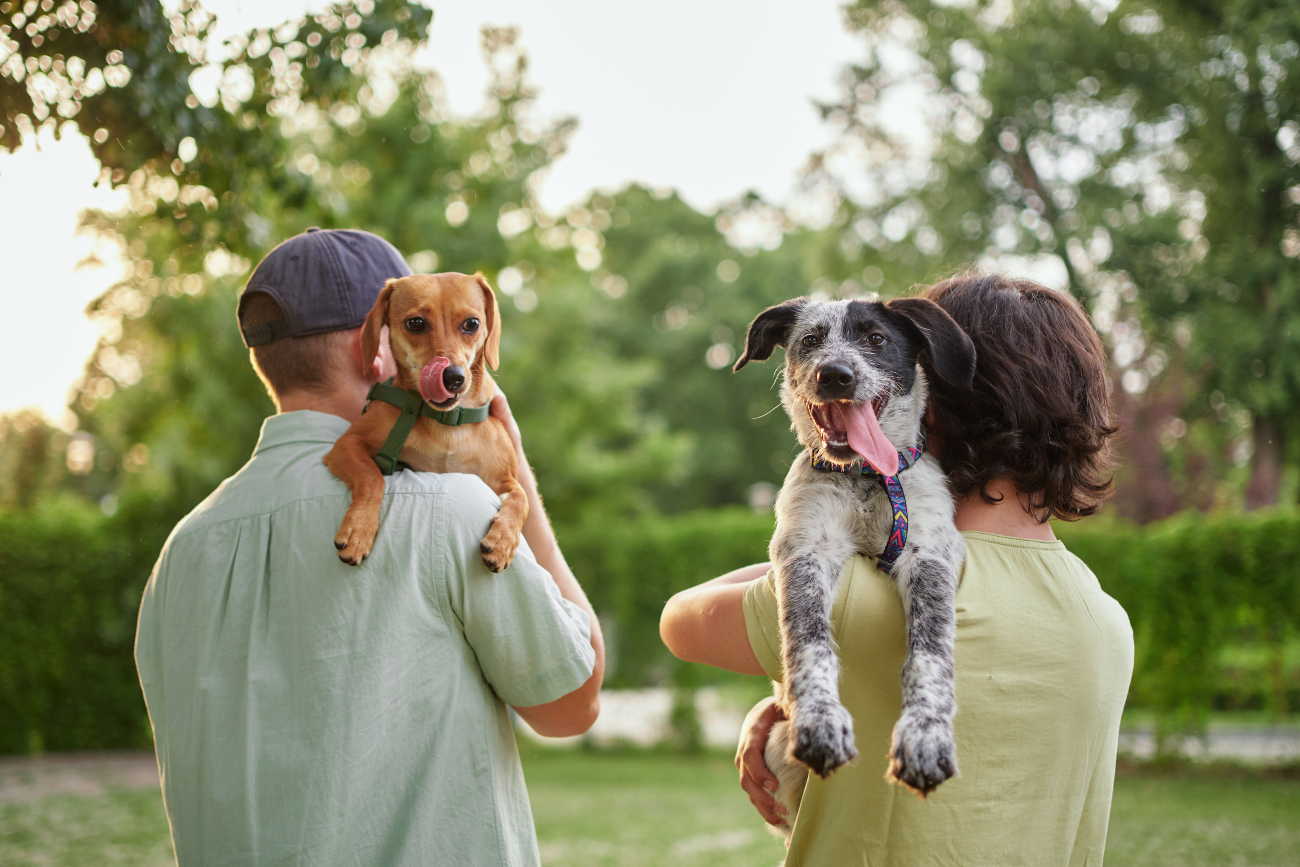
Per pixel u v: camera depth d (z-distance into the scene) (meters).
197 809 1.55
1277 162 16.16
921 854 1.50
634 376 16.80
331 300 1.91
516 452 2.09
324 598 1.59
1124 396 17.48
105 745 11.54
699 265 36.28
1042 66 19.33
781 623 1.68
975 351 1.73
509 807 1.65
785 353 2.26
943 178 21.27
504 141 14.95
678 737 12.03
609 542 12.88
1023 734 1.51
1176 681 9.37
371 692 1.55
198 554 1.66
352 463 1.71
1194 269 17.09
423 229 13.20
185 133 4.42
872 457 1.76
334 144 12.84
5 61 4.07
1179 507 17.14
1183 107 17.92
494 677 1.66
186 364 12.96
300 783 1.51
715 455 32.97
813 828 1.60
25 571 11.30
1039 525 1.68
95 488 23.55
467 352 1.95
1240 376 16.16
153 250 11.61
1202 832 6.21
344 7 4.75
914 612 1.59
